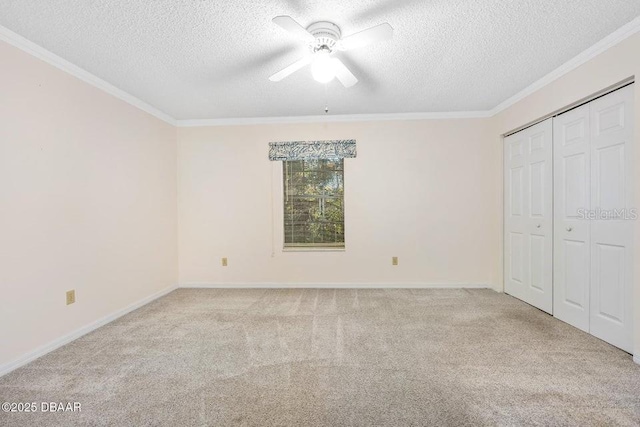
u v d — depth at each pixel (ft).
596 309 7.72
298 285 13.07
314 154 12.83
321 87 9.73
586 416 4.80
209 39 6.92
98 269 8.83
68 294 7.81
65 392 5.56
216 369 6.33
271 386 5.71
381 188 12.78
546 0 5.68
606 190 7.39
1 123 6.30
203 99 10.73
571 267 8.52
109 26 6.38
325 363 6.54
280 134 13.01
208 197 13.23
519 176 10.91
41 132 7.16
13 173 6.52
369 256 12.87
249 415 4.92
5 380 5.98
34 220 6.97
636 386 5.58
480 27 6.54
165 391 5.58
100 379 5.98
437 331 8.18
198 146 13.20
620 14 6.12
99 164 8.92
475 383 5.74
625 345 6.93
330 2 5.70
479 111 12.42
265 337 7.91
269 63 8.10
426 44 7.22
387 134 12.72
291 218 13.28
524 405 5.08
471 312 9.69
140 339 7.88
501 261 12.02
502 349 7.10
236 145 13.12
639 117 6.31
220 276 13.25
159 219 11.93
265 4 5.73
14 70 6.55
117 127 9.66
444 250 12.71
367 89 9.97
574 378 5.86
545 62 8.18
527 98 10.01
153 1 5.59
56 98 7.55
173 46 7.21
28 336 6.77
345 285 12.92
